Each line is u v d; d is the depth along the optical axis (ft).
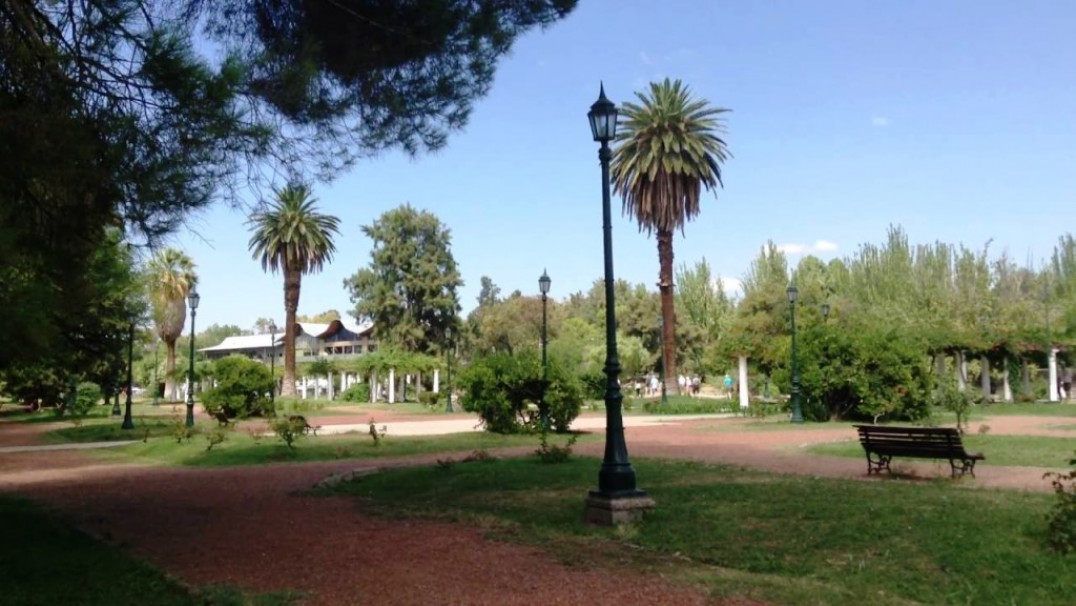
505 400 84.53
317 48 27.02
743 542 27.40
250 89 25.79
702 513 32.04
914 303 172.76
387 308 245.04
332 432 95.14
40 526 33.96
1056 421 94.02
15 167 21.48
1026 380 157.17
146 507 40.42
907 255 198.80
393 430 99.30
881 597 20.99
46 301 24.00
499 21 30.73
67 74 22.68
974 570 22.62
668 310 145.89
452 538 30.81
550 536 30.40
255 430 94.94
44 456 75.00
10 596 22.26
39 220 25.30
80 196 23.81
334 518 36.32
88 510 39.63
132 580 24.26
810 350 102.01
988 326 146.41
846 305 186.60
